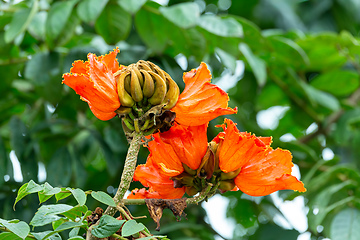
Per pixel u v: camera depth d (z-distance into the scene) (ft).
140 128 7.84
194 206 19.22
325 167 18.84
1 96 19.02
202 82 8.16
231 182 8.55
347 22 23.86
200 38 16.67
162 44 16.88
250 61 17.15
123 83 7.72
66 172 16.96
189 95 8.09
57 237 7.84
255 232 19.48
